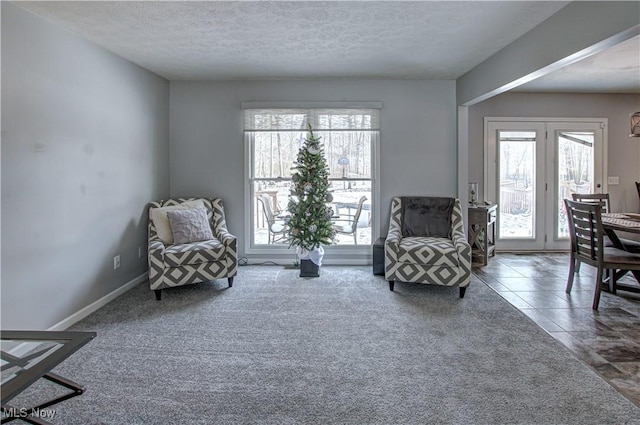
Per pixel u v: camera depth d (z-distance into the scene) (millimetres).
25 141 2605
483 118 5652
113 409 1988
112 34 3156
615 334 2908
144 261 4289
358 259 5020
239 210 4941
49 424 1703
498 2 2672
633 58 4016
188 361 2500
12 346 1744
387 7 2738
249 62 4051
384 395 2115
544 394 2115
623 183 5762
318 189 4473
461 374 2330
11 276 2506
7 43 2457
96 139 3389
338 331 2967
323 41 3422
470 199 5527
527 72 3230
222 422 1889
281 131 4895
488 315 3283
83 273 3227
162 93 4676
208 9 2734
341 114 4883
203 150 4898
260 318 3227
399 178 4941
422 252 3771
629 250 3783
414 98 4879
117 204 3730
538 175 5734
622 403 2031
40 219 2746
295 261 5004
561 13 2781
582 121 5688
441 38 3359
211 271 3822
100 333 2924
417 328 3018
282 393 2139
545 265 5008
